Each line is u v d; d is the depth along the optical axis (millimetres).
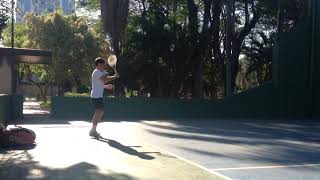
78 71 41375
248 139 14727
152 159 10414
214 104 26688
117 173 8844
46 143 12594
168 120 23047
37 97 67250
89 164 9648
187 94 35906
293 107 28469
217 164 10203
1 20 14172
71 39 40969
